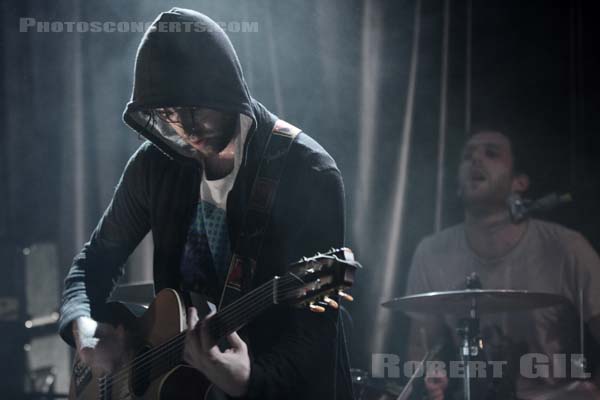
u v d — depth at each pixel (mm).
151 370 2445
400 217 5883
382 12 5895
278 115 5859
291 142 2439
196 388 2365
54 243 6363
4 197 6453
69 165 6387
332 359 2314
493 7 5820
